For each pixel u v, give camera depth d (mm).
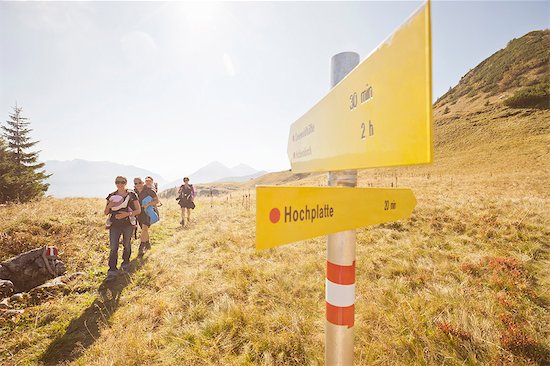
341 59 1433
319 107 1587
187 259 6027
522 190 16141
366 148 1082
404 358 2826
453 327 3164
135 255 6621
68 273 5508
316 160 1630
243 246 6645
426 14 755
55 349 3281
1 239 6262
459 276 4637
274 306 3908
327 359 1390
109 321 3750
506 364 2680
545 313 3590
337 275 1313
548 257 5430
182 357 3010
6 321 3688
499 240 6402
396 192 1539
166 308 3975
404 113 854
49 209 9883
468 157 35938
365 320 3510
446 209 9320
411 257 5504
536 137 35031
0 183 29406
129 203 5934
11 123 36531
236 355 3029
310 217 1122
